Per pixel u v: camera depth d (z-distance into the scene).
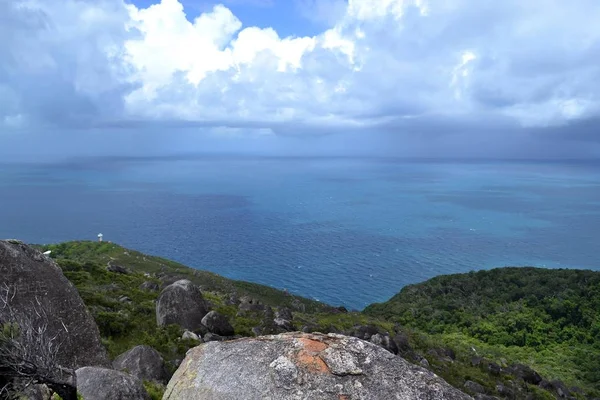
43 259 10.33
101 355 9.94
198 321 22.83
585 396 42.53
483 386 29.66
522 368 39.16
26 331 5.44
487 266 185.88
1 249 9.65
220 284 81.19
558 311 76.19
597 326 69.56
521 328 71.88
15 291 9.34
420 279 165.50
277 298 79.38
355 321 45.78
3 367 5.09
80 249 101.25
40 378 5.29
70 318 9.87
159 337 19.80
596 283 85.94
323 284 157.12
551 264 190.88
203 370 5.39
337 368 4.98
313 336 5.60
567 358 60.97
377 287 154.50
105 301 24.19
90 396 7.39
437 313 78.62
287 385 4.85
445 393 4.83
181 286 23.56
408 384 4.87
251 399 4.81
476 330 70.94
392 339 30.95
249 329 25.20
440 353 38.03
